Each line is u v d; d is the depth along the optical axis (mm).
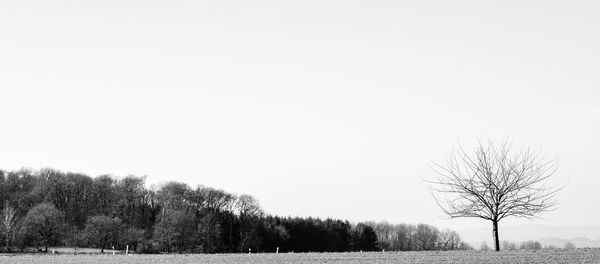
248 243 156875
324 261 33656
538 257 31562
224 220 165125
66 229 130500
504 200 41156
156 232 132500
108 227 127875
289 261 34375
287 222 184875
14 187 161625
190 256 43438
